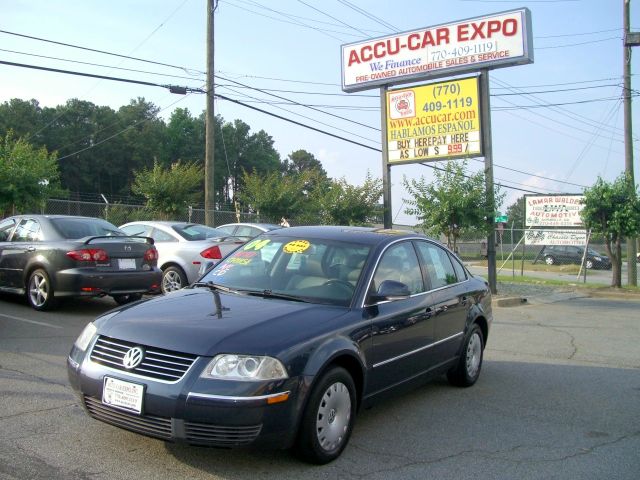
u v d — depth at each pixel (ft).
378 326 16.53
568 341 33.71
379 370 16.66
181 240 40.04
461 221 54.29
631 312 48.44
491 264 56.24
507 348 31.12
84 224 34.71
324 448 14.40
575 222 90.02
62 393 18.90
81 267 31.50
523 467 15.17
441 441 16.79
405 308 18.07
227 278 18.40
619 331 37.93
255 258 18.90
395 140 62.08
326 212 71.20
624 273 110.93
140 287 33.22
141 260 33.63
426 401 20.72
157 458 14.38
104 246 32.19
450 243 56.39
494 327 38.14
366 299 16.76
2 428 15.85
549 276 90.48
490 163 56.85
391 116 62.28
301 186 81.71
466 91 57.98
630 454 16.34
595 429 18.38
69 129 227.81
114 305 36.27
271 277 17.90
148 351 13.69
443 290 20.77
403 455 15.58
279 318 14.87
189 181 72.02
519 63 55.93
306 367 13.82
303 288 17.19
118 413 13.57
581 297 60.85
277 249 18.92
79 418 16.76
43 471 13.42
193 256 38.93
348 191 71.05
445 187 54.80
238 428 12.91
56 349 24.53
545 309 49.29
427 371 19.52
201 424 12.89
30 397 18.40
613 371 26.35
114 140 237.45
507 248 154.81
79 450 14.66
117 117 242.99
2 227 35.86
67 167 227.20
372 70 62.80
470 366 22.75
